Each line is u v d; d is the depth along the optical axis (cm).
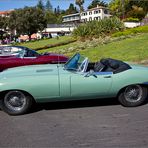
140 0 8331
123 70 611
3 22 7900
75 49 2162
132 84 608
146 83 611
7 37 8006
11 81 566
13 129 512
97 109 619
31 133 491
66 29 9325
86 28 2809
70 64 628
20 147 438
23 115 591
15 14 6806
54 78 580
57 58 1096
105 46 2014
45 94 579
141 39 2080
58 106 648
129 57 1458
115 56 1552
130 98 624
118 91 610
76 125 524
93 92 598
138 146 430
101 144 440
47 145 442
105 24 2791
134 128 501
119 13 8131
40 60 1071
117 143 442
